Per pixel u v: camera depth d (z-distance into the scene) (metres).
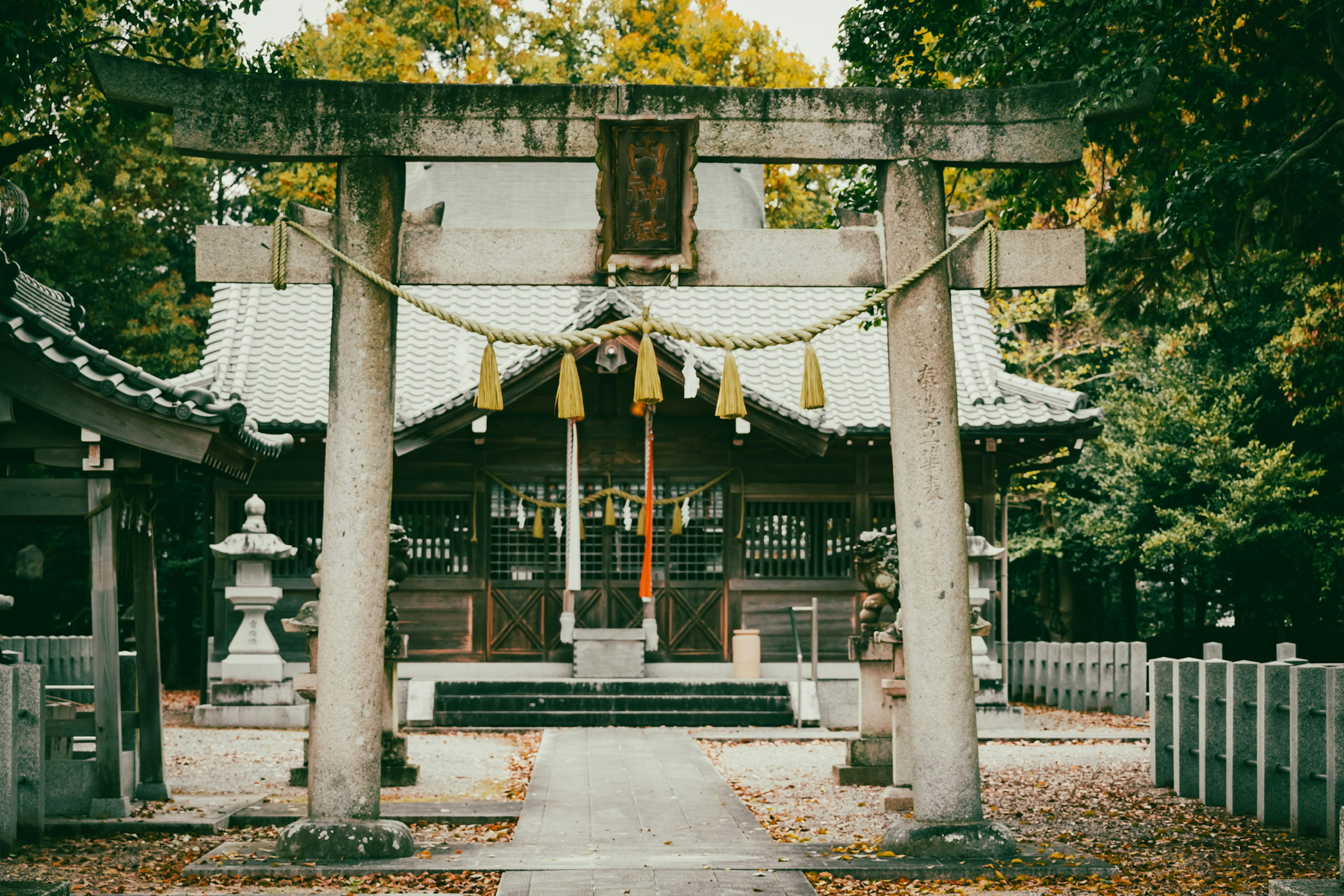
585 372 16.53
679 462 16.75
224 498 16.48
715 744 13.45
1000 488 19.47
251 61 13.47
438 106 7.32
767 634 16.67
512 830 8.20
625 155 7.21
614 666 15.93
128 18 13.05
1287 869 7.02
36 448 8.22
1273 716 8.40
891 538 10.44
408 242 7.39
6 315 8.05
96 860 7.21
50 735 8.31
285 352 18.00
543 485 16.67
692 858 7.03
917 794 7.29
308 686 9.33
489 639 16.56
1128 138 11.19
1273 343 18.42
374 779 7.16
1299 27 10.02
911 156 7.48
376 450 7.22
